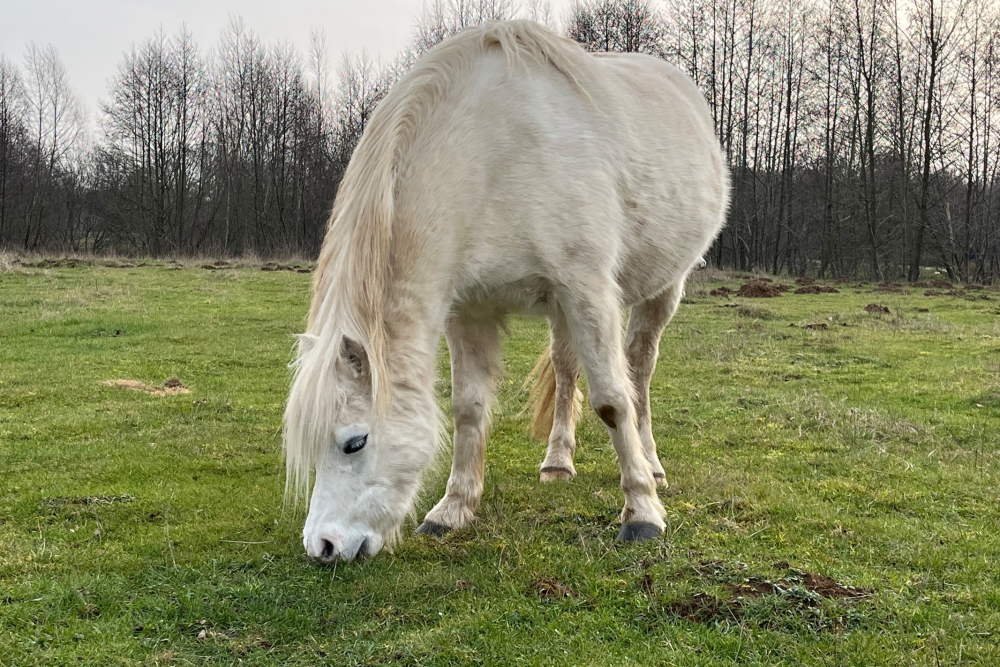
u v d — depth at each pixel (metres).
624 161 3.83
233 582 3.27
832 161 34.25
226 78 40.09
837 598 2.95
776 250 34.72
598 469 4.98
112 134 38.91
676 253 4.48
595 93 3.79
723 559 3.35
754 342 10.80
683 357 9.66
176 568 3.39
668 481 4.71
